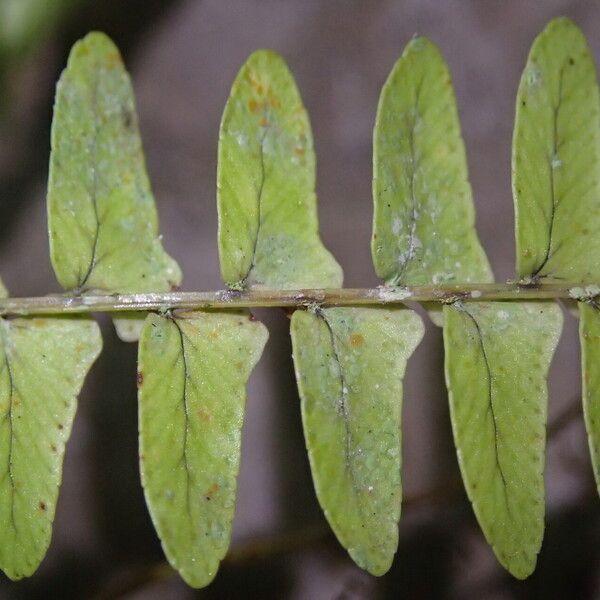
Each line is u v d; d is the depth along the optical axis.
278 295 0.22
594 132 0.23
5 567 0.22
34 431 0.22
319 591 0.28
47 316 0.22
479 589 0.28
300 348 0.22
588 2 0.28
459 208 0.23
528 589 0.28
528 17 0.28
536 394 0.22
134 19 0.28
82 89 0.22
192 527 0.22
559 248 0.23
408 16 0.28
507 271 0.28
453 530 0.28
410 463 0.28
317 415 0.22
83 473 0.28
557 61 0.23
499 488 0.22
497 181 0.28
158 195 0.28
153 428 0.22
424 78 0.22
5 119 0.28
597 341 0.23
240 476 0.28
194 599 0.28
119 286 0.23
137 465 0.28
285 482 0.28
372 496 0.22
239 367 0.22
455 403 0.22
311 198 0.23
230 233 0.22
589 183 0.23
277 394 0.28
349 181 0.28
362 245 0.28
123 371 0.28
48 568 0.28
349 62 0.28
